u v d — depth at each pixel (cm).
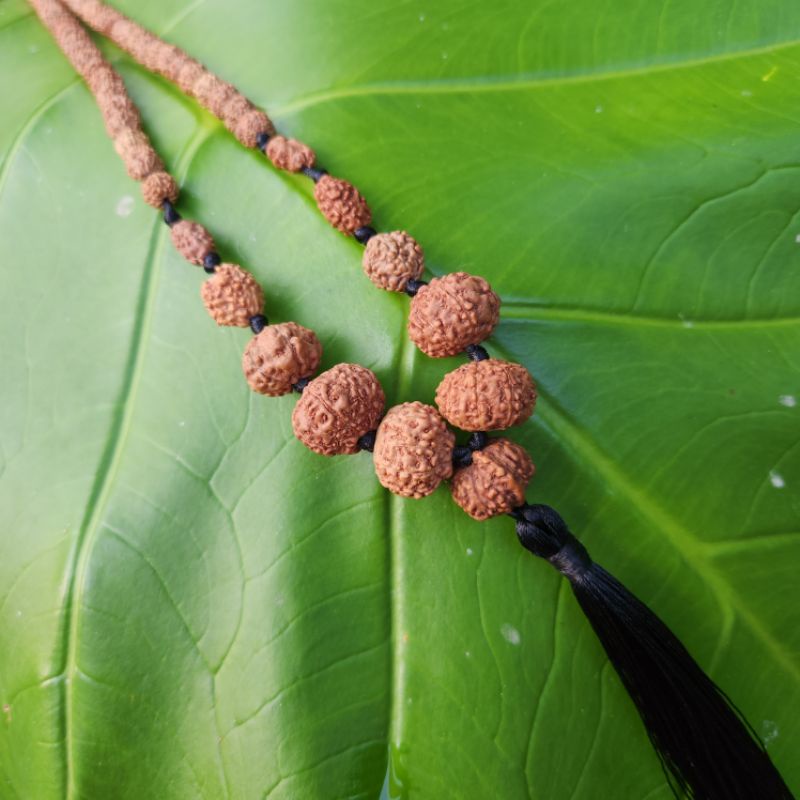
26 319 47
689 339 45
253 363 44
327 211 46
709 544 44
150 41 48
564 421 44
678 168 46
